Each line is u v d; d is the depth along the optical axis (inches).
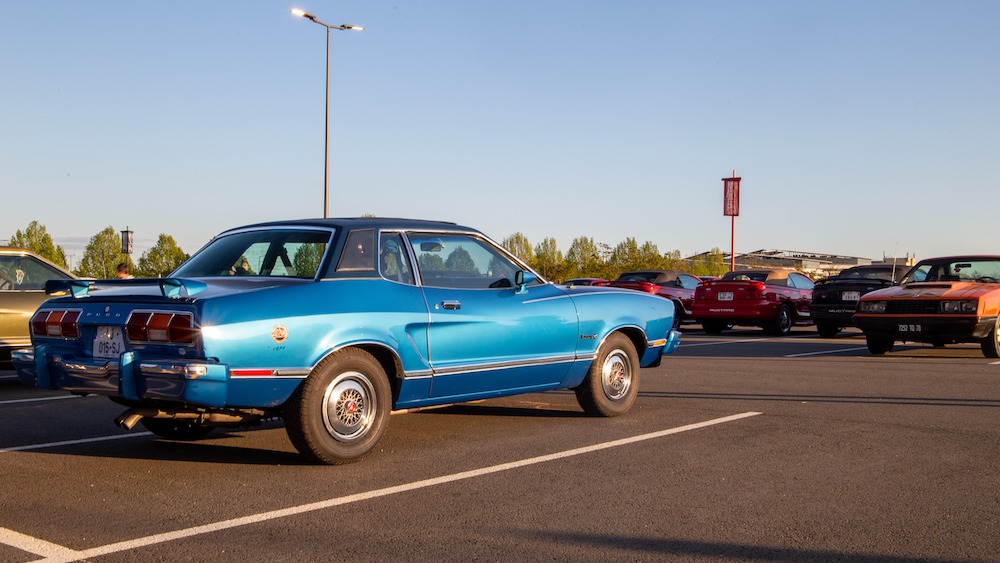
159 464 221.1
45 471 213.8
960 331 486.3
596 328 278.7
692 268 3336.6
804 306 780.6
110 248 2437.3
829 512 175.2
